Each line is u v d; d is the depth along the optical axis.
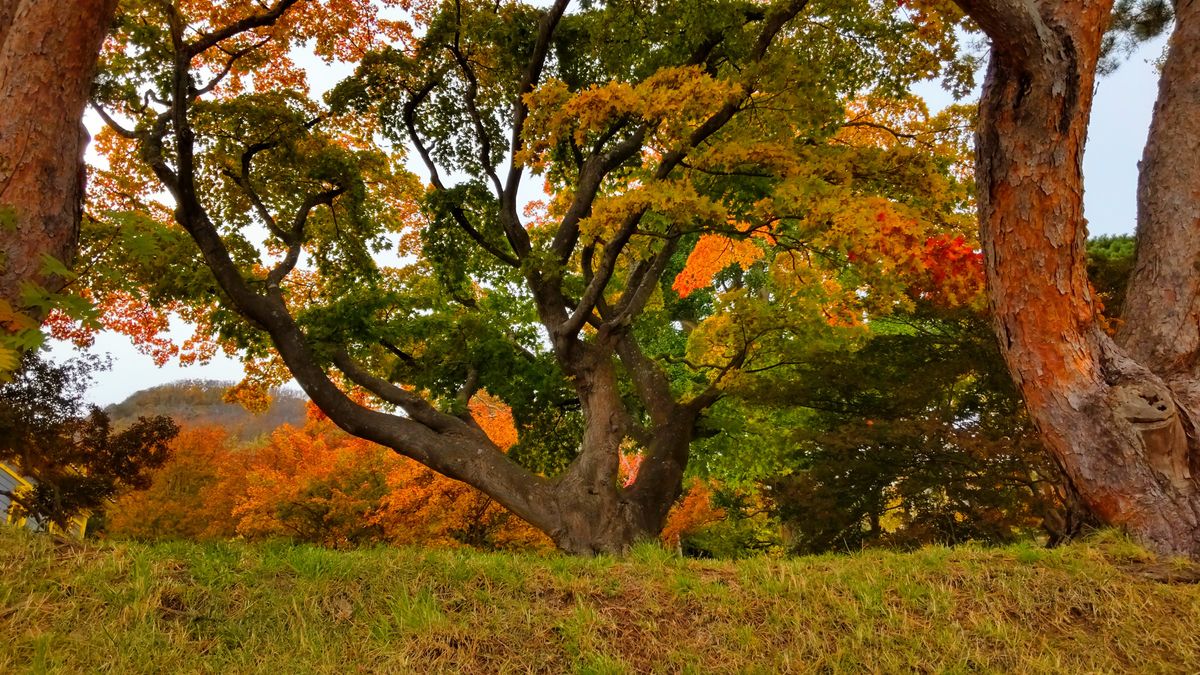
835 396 12.54
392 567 5.28
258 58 12.06
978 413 11.98
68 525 13.93
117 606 4.39
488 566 5.38
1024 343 5.97
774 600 5.02
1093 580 5.11
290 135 11.64
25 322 2.84
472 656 4.32
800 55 10.66
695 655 4.41
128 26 10.21
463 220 12.44
